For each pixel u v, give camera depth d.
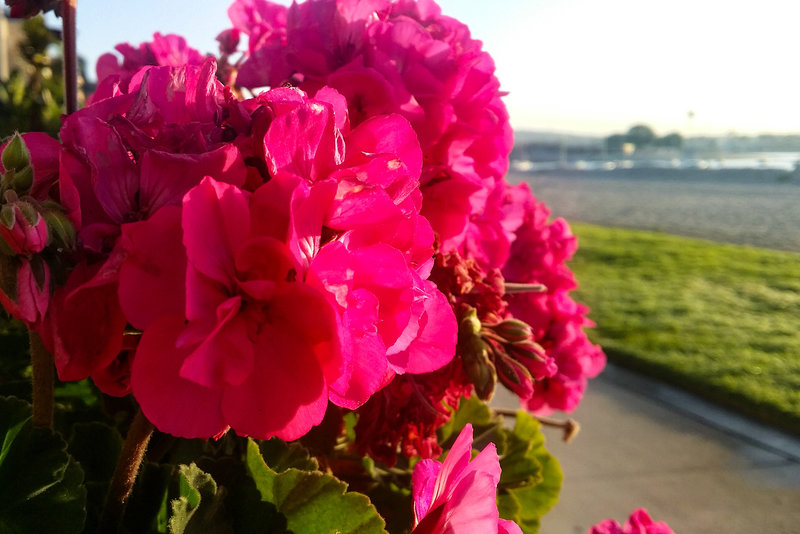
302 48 1.04
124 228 0.52
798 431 5.32
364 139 0.73
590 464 4.38
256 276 0.57
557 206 26.80
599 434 4.94
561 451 4.54
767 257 14.29
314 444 1.13
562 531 3.47
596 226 20.91
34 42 6.91
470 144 1.13
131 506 0.84
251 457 0.87
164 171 0.59
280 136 0.60
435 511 0.73
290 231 0.54
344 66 0.99
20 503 0.74
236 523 0.85
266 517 0.84
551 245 1.61
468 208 1.09
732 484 4.36
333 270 0.56
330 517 0.84
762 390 6.08
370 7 1.04
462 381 1.02
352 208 0.61
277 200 0.56
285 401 0.56
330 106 0.63
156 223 0.54
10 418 0.79
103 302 0.57
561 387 1.59
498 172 1.26
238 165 0.60
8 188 0.55
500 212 1.33
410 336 0.68
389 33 1.05
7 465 0.76
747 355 7.30
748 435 5.18
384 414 0.99
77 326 0.56
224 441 1.03
